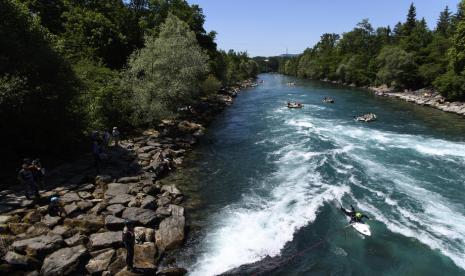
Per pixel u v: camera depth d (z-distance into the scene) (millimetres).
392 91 89188
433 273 15281
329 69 148125
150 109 34906
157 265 15664
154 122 39125
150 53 37219
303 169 27844
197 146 35312
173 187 23266
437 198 22422
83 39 47500
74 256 14445
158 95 35438
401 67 87125
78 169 23703
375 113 55875
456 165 28656
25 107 21500
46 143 25016
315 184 24844
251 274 15336
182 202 22156
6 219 16250
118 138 30828
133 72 37062
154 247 16312
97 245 15539
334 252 16938
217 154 32469
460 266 15664
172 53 36781
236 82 121562
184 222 18844
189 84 38406
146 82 36000
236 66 145625
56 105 24281
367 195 22922
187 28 51625
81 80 28125
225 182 25516
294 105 61781
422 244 17375
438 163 29234
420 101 67812
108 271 14320
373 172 27062
